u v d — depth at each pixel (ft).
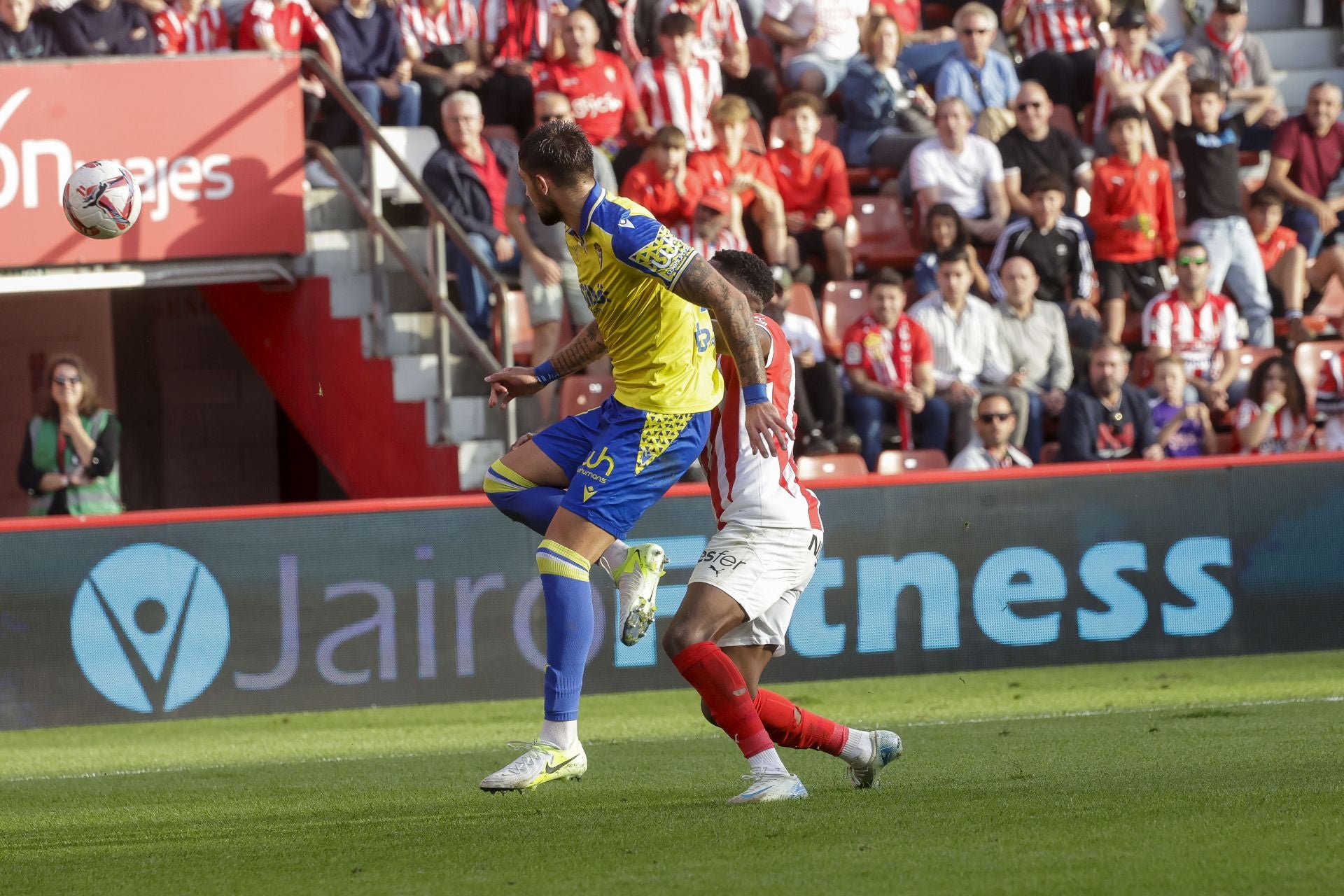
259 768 69.97
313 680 91.86
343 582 92.22
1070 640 99.86
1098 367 114.01
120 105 111.14
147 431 148.97
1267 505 101.60
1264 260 137.49
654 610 50.88
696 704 90.27
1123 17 145.69
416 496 114.73
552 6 139.44
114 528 89.66
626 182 122.01
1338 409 128.57
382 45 129.49
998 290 127.34
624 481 49.88
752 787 49.47
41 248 109.60
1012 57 153.89
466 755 72.59
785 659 96.63
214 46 128.98
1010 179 134.62
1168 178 132.77
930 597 98.32
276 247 115.85
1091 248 133.28
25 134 108.88
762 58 149.28
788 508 49.67
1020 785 52.06
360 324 117.29
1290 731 66.90
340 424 119.85
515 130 134.10
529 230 116.26
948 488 98.53
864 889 35.37
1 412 147.84
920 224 134.10
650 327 49.29
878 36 140.97
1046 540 99.55
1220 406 125.49
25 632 88.63
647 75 132.46
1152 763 57.62
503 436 115.14
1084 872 36.24
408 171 113.29
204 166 113.50
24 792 63.87
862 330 118.21
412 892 37.35
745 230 128.57
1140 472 100.42
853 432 118.11
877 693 90.79
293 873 40.98
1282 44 173.58
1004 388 119.14
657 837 43.57
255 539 91.20
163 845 47.62
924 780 54.65
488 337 118.42
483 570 93.97
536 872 39.27
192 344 151.53
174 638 90.27
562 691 51.26
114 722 89.61
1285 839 39.45
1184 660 100.63
